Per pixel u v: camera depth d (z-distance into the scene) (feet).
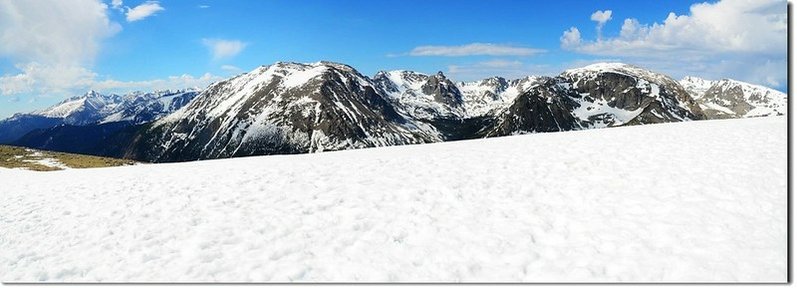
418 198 58.08
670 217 45.68
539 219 48.29
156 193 71.82
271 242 46.26
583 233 43.86
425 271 38.22
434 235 45.57
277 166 91.30
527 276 36.40
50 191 83.82
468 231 46.14
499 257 39.99
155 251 46.21
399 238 45.39
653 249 39.11
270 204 59.77
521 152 86.94
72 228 57.16
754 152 69.72
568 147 88.79
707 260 36.42
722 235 40.73
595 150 82.02
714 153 71.20
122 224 56.39
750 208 46.65
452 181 65.36
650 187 55.98
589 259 38.27
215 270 40.45
